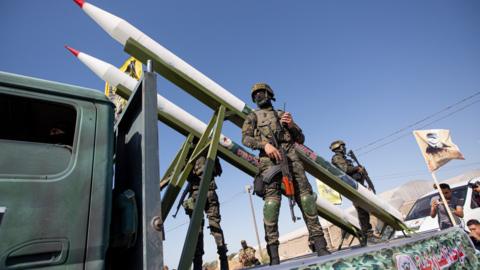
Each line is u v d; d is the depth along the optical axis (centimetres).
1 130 201
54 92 159
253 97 319
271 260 242
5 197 127
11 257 120
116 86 359
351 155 527
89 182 149
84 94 168
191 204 376
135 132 197
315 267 156
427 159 546
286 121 286
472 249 316
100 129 164
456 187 662
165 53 361
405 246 212
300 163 282
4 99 172
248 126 298
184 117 394
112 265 177
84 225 139
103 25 345
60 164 146
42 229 129
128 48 353
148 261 141
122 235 154
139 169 176
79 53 358
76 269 131
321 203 514
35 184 135
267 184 262
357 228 551
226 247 371
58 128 208
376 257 181
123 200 160
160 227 152
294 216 252
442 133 559
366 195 466
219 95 384
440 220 571
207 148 323
